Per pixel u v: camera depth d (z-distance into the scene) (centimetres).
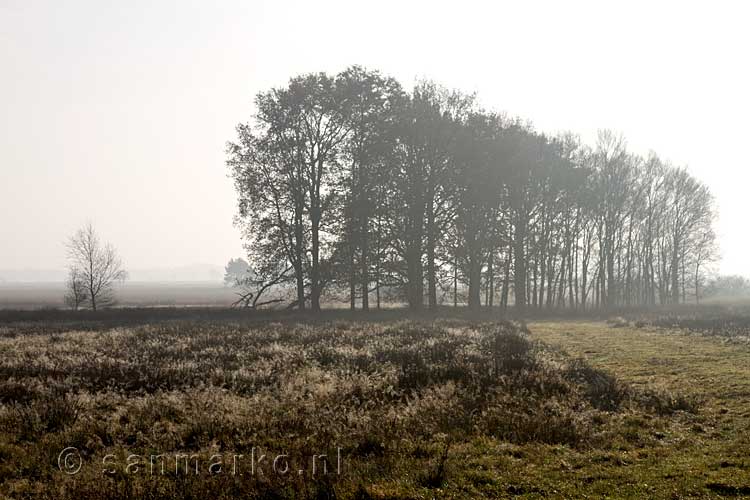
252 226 3681
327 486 658
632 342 2169
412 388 1234
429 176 3775
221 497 634
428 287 3975
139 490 657
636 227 5762
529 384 1263
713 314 3541
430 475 689
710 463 747
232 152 3731
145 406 1071
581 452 824
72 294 4806
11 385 1245
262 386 1241
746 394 1178
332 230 3709
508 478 700
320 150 3741
